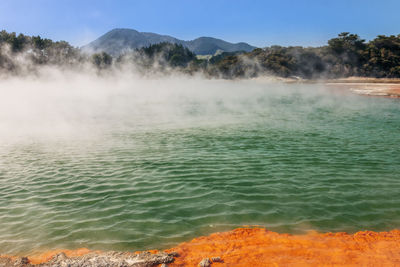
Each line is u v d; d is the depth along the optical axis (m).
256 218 7.07
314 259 5.25
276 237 6.14
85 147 14.98
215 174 10.41
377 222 6.84
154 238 6.21
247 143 15.45
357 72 127.88
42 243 6.07
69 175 10.55
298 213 7.32
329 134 17.81
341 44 135.75
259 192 8.70
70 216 7.29
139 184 9.53
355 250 5.57
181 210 7.56
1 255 5.64
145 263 5.18
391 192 8.61
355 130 19.14
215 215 7.25
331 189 8.88
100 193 8.80
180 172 10.70
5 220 7.11
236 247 5.74
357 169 10.85
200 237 6.21
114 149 14.45
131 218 7.14
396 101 40.38
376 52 127.56
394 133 17.97
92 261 5.23
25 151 14.16
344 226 6.65
